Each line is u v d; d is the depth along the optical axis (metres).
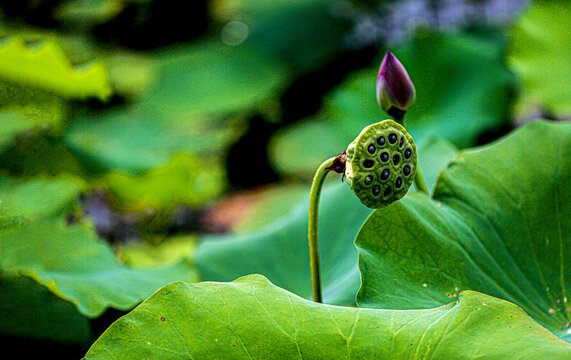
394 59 2.44
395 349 2.26
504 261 2.48
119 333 2.27
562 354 2.18
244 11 11.23
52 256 2.78
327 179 6.95
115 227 4.27
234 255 2.83
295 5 10.98
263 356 2.26
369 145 2.23
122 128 6.36
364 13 8.45
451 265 2.43
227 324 2.28
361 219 2.77
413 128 4.56
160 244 4.89
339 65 10.08
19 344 2.67
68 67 3.23
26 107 3.55
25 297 2.72
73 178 3.69
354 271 2.62
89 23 7.70
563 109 3.64
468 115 4.40
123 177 4.31
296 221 2.95
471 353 2.23
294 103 10.04
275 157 8.16
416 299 2.38
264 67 9.27
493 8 7.05
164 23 9.31
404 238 2.44
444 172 2.55
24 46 3.01
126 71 7.66
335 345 2.27
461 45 4.72
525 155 2.56
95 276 2.72
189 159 4.45
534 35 3.79
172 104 8.02
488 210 2.52
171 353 2.26
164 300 2.30
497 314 2.26
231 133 8.12
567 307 2.44
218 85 8.63
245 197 7.46
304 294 2.69
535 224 2.51
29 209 3.05
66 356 2.69
